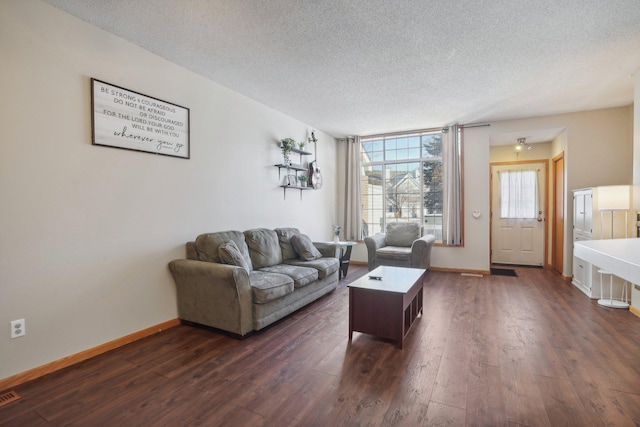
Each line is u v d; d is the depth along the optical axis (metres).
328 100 4.04
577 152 4.55
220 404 1.79
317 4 2.12
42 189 2.13
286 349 2.48
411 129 5.50
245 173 3.90
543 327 2.88
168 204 2.97
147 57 2.78
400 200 5.87
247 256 3.38
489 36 2.53
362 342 2.61
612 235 3.70
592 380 2.00
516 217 5.91
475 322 3.01
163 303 2.92
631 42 2.62
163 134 2.92
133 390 1.94
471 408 1.74
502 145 5.99
